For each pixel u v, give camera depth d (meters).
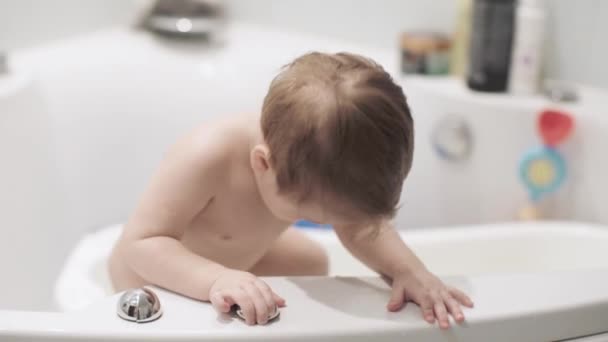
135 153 1.52
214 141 0.81
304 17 1.64
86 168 1.47
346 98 0.66
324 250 1.03
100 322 0.62
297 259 0.99
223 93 1.53
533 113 1.25
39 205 1.30
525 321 0.66
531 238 1.21
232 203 0.83
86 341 0.61
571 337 0.69
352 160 0.65
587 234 1.18
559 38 1.34
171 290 0.69
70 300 0.89
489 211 1.33
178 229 0.78
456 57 1.42
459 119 1.32
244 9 1.70
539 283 0.71
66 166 1.43
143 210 0.77
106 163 1.50
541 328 0.67
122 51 1.53
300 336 0.62
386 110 0.66
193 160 0.79
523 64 1.31
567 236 1.20
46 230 1.33
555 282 0.71
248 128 0.82
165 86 1.53
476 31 1.32
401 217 1.42
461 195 1.35
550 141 1.23
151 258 0.73
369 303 0.67
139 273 0.75
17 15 1.42
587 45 1.31
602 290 0.70
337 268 1.16
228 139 0.81
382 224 0.78
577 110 1.23
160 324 0.62
